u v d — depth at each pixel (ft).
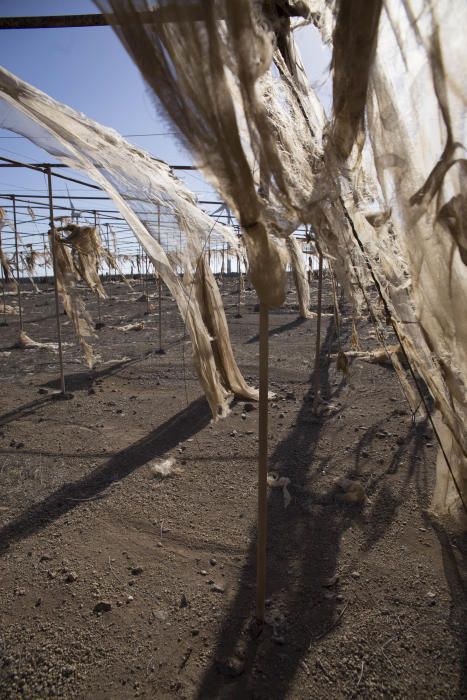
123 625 7.39
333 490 11.90
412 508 10.86
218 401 16.67
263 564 7.11
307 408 18.88
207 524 10.46
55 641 7.07
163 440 15.83
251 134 5.07
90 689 6.23
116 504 11.44
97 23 6.56
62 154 10.78
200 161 5.11
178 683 6.28
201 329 14.34
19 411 19.30
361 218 6.94
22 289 113.91
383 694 6.05
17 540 9.89
